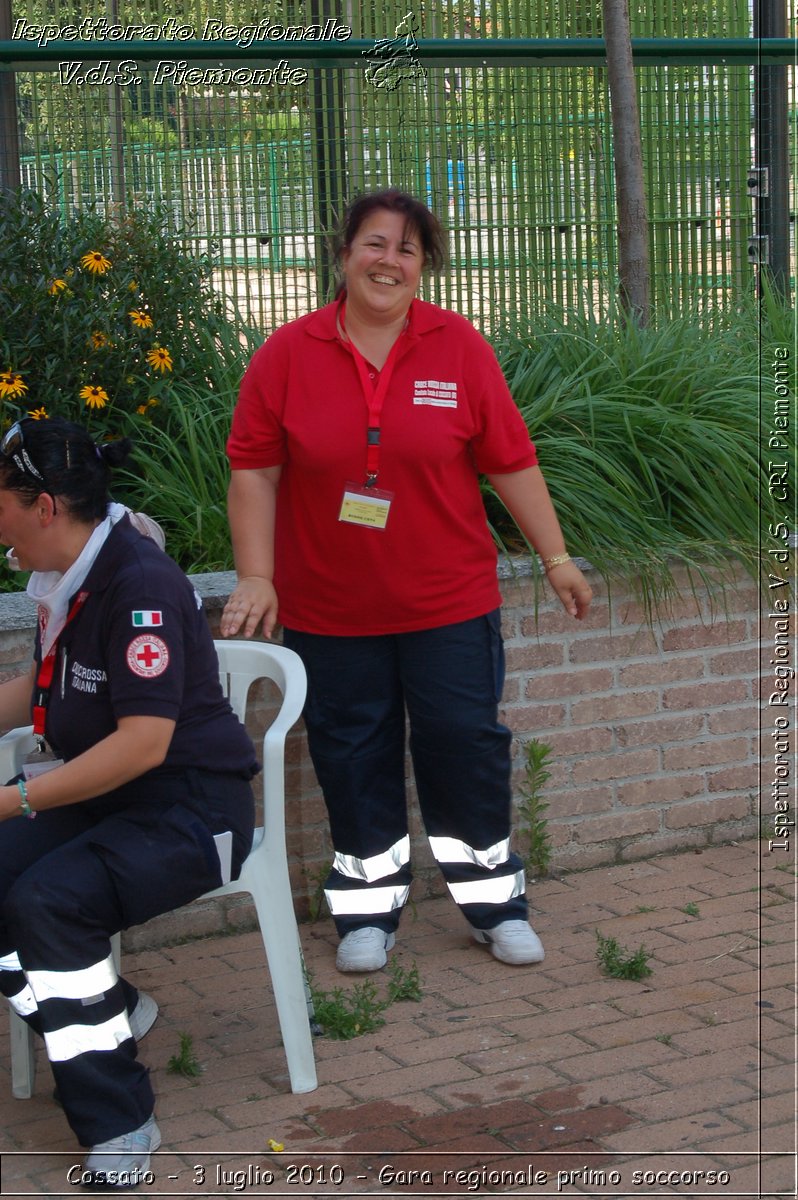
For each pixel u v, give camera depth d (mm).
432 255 3748
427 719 3904
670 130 6621
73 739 3127
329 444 3664
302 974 3365
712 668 4863
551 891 4602
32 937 2936
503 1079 3410
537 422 4848
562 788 4703
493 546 3928
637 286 5922
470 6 7137
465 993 3893
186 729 3143
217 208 5906
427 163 6230
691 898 4512
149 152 5797
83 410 4879
